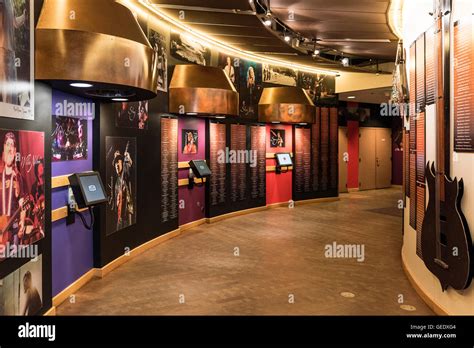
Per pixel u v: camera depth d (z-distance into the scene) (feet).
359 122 45.70
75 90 13.00
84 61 10.97
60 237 13.38
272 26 20.65
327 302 13.28
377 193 43.88
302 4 18.21
